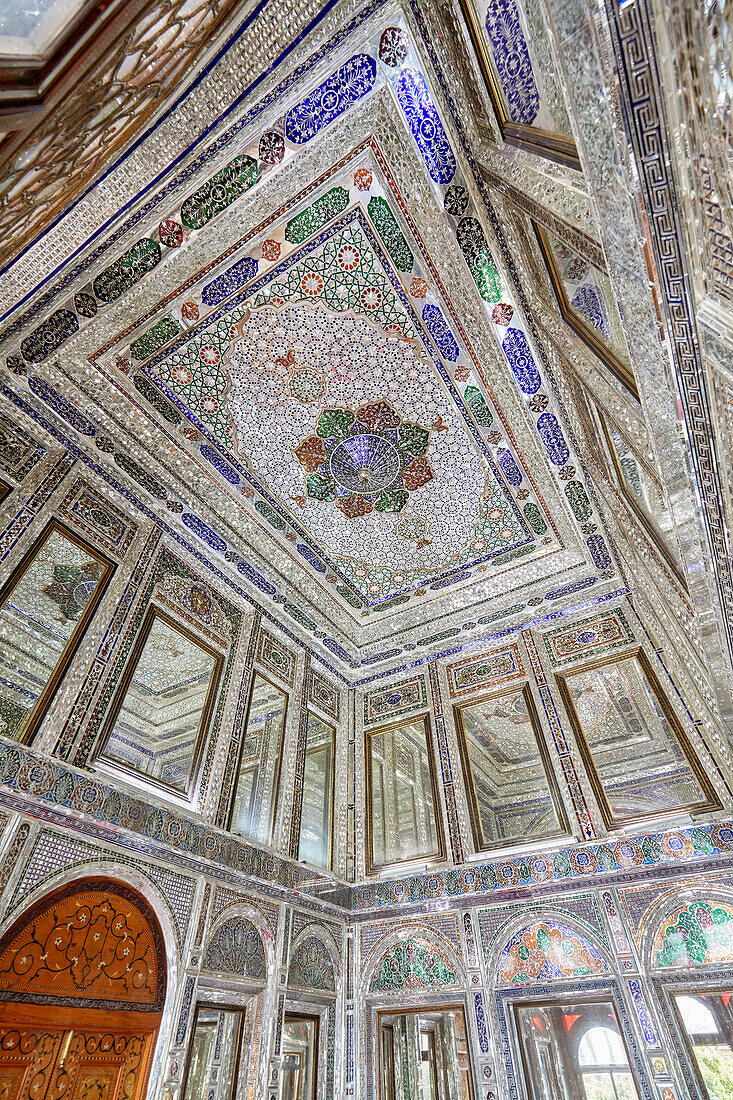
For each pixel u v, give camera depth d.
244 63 3.43
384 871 6.52
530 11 1.98
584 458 5.28
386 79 3.76
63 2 1.56
